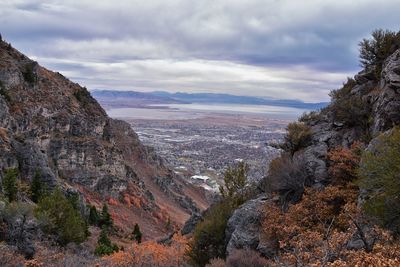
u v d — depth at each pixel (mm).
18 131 64688
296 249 10648
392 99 19609
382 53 26469
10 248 22078
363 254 9234
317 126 25984
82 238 34969
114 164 86562
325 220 17156
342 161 19703
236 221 21844
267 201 21781
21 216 28891
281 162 23328
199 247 23172
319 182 20297
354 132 22641
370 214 13289
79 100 91938
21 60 79312
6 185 40500
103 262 19641
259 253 17625
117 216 73250
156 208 89062
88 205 60312
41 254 23188
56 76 93438
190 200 115250
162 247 28469
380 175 13281
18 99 70625
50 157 74438
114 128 126250
